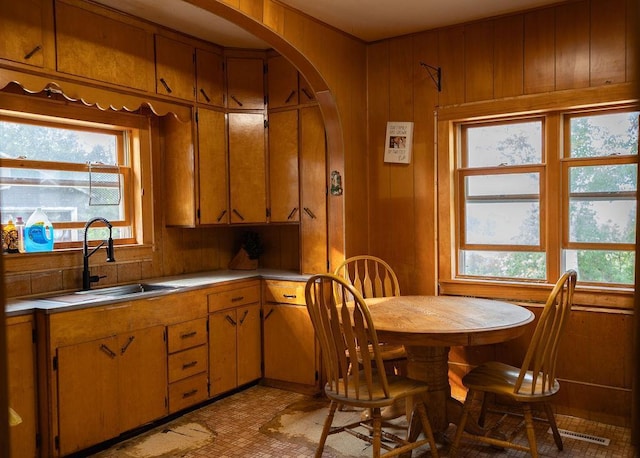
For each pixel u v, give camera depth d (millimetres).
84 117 3336
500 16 3430
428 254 3775
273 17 3113
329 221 3816
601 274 3230
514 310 2896
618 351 3094
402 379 2646
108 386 2912
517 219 3498
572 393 3246
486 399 2979
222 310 3662
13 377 2562
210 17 3383
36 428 2664
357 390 2398
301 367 3787
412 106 3801
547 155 3334
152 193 3824
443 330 2449
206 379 3539
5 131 3033
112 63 3211
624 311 3078
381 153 3939
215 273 4105
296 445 2945
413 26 3631
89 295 3123
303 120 3908
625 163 3129
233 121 4031
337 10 3314
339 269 3438
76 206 3408
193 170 3779
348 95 3773
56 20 2904
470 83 3564
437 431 2879
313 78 3561
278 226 4445
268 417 3365
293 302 3807
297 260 4359
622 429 3057
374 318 2727
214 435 3100
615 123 3172
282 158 4008
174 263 3996
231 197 4047
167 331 3254
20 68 2740
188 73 3715
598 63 3129
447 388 2941
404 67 3822
